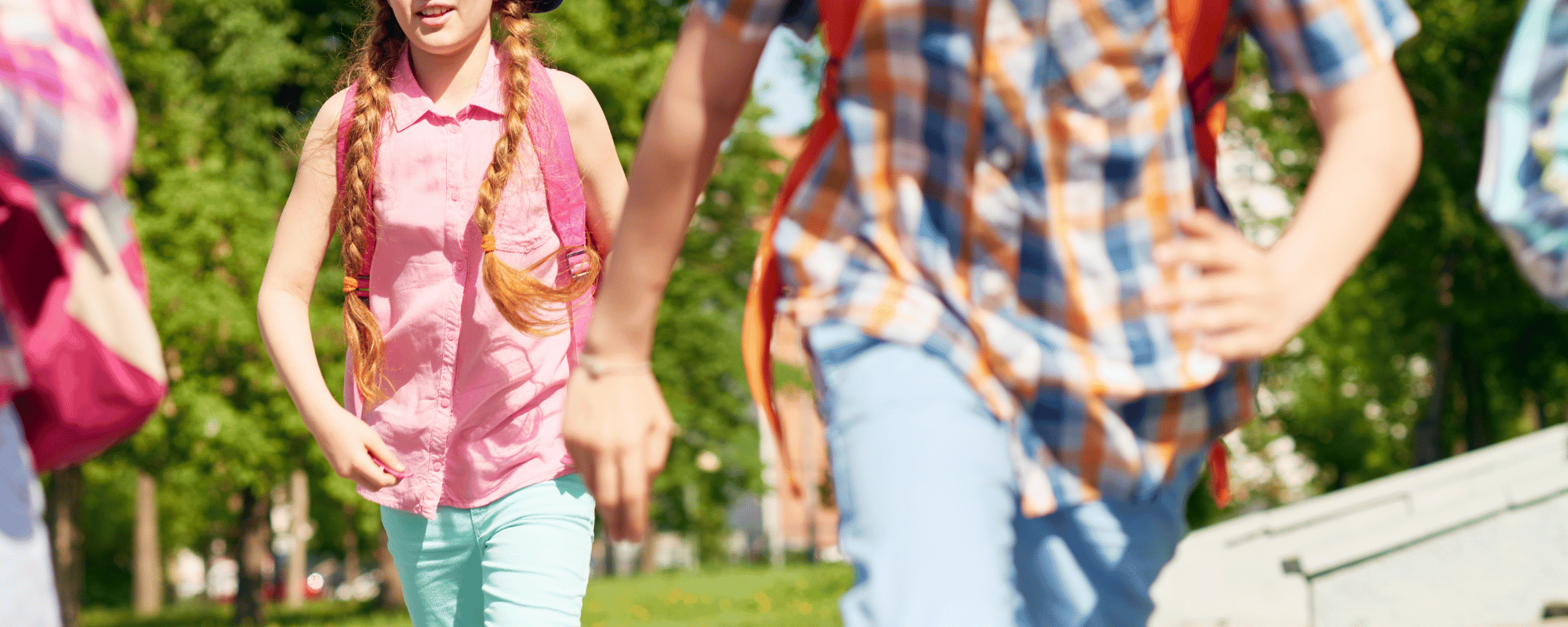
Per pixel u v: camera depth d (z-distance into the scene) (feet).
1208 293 4.40
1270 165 82.43
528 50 9.70
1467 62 79.51
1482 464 43.47
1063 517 5.51
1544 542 31.45
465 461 9.32
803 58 61.00
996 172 5.21
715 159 5.47
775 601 72.64
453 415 9.34
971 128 5.21
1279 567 33.55
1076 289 5.22
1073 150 5.17
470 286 9.35
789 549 193.88
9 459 5.32
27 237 5.51
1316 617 32.58
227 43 65.00
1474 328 85.87
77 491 69.21
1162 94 5.18
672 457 85.76
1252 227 82.43
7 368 5.39
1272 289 4.42
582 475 5.82
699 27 5.23
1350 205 4.63
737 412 86.12
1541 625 28.73
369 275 9.56
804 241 5.39
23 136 5.09
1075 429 5.27
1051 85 5.14
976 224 5.23
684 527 100.89
